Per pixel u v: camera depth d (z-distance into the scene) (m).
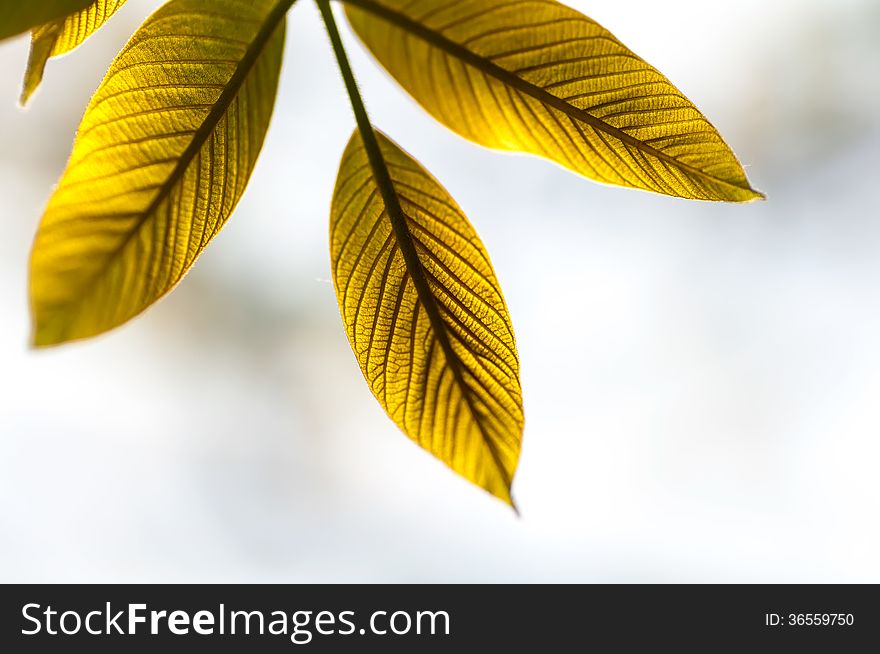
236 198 0.49
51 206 0.47
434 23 0.50
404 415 0.51
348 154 0.50
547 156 0.51
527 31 0.50
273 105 0.49
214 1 0.49
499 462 0.51
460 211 0.51
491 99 0.50
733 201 0.50
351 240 0.51
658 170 0.50
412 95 0.51
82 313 0.47
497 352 0.51
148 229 0.48
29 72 0.49
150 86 0.48
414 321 0.51
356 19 0.50
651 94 0.50
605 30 0.49
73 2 0.47
